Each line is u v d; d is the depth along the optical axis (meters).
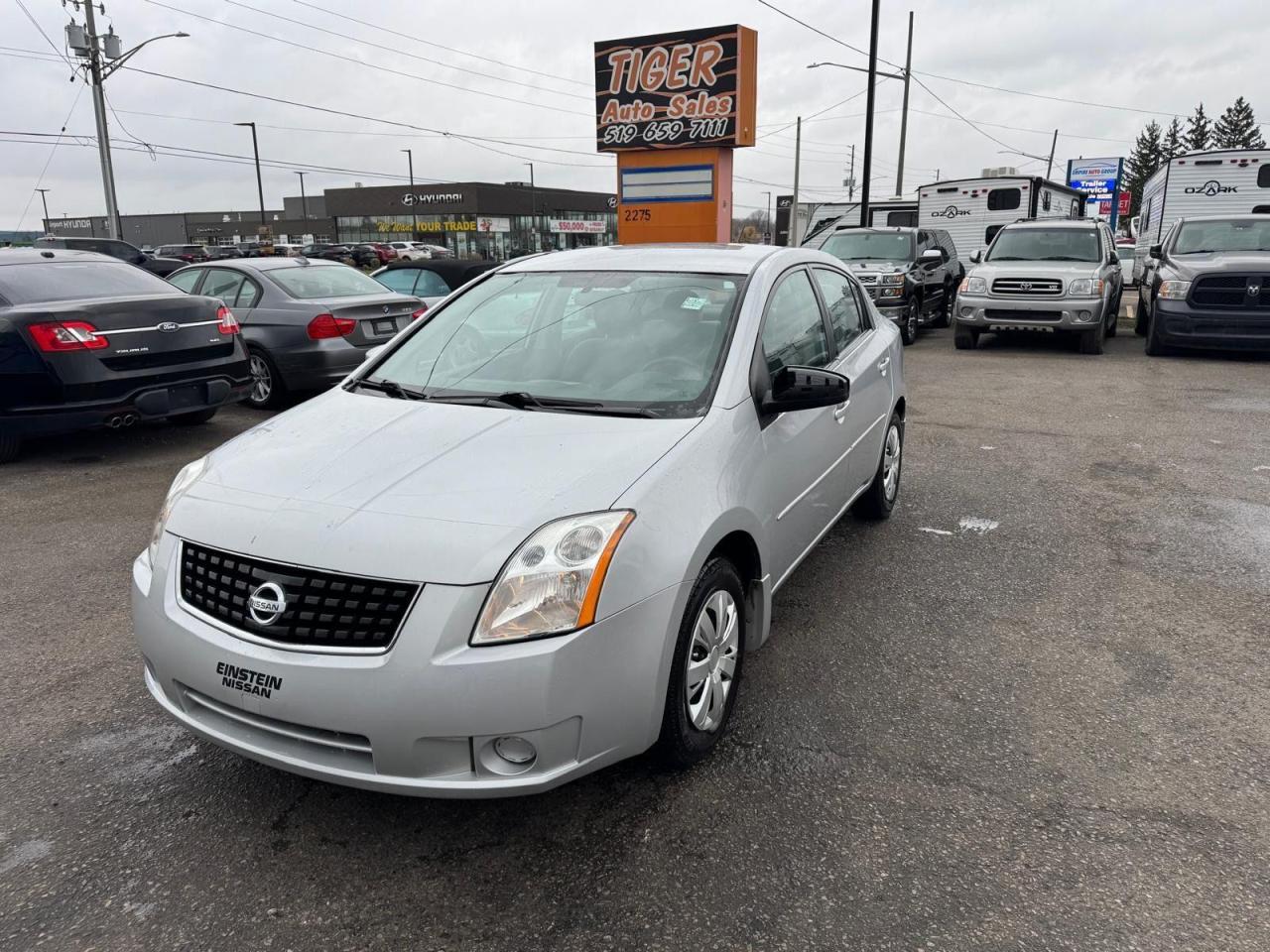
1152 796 2.93
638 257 4.22
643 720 2.67
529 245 94.88
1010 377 11.21
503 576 2.45
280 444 3.17
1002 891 2.51
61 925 2.42
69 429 6.84
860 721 3.38
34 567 4.98
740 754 3.17
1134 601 4.46
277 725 2.54
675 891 2.53
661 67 14.76
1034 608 4.38
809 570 4.86
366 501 2.68
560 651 2.44
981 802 2.90
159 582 2.79
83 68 30.23
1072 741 3.25
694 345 3.54
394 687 2.39
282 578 2.54
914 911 2.44
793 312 4.11
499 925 2.41
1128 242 35.94
